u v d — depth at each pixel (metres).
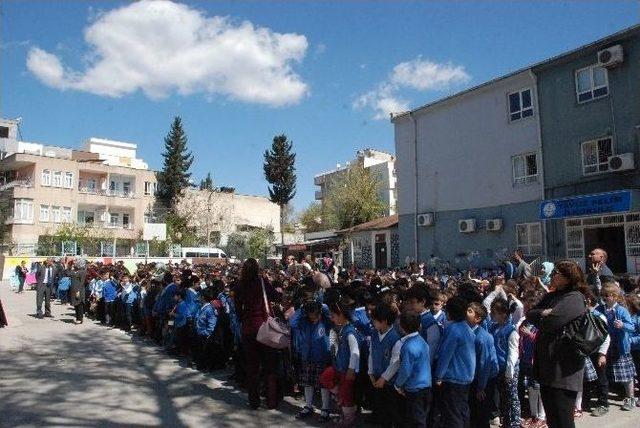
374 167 61.38
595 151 19.59
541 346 4.66
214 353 9.12
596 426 6.24
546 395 4.63
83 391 7.59
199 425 6.16
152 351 10.98
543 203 20.38
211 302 9.33
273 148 56.91
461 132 24.84
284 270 16.70
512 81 22.50
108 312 14.86
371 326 6.70
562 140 20.53
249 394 6.95
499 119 23.11
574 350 4.46
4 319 13.72
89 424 6.07
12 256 37.78
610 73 19.06
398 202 28.06
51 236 43.19
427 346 5.23
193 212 58.53
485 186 23.55
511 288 7.98
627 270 18.22
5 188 46.62
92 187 50.81
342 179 52.22
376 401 6.12
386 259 30.05
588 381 6.74
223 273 16.05
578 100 20.14
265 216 71.12
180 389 7.86
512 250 22.19
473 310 5.57
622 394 7.72
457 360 5.15
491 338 5.64
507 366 5.97
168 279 11.95
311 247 38.06
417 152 27.11
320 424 6.27
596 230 19.80
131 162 62.31
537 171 21.48
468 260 24.06
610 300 7.07
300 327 6.86
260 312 7.14
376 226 31.08
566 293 4.68
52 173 47.41
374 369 5.72
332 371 6.30
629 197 17.47
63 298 20.66
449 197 25.25
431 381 5.20
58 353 10.50
